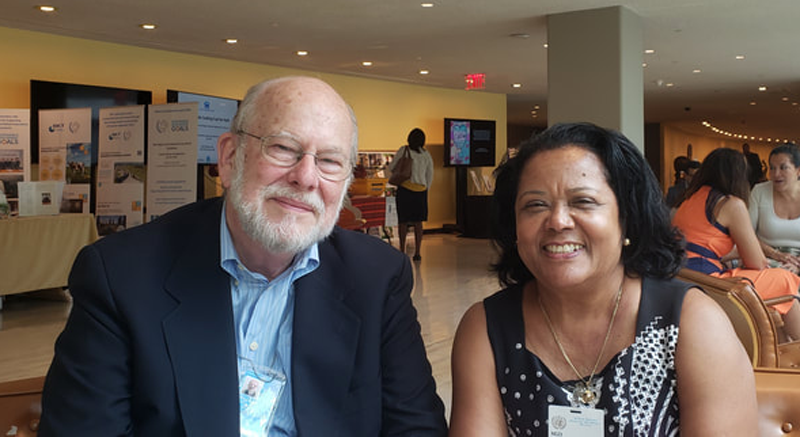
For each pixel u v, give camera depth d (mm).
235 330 1376
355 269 1443
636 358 1275
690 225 3457
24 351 4719
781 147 3932
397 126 13672
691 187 3539
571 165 1278
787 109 19109
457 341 1468
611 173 1288
